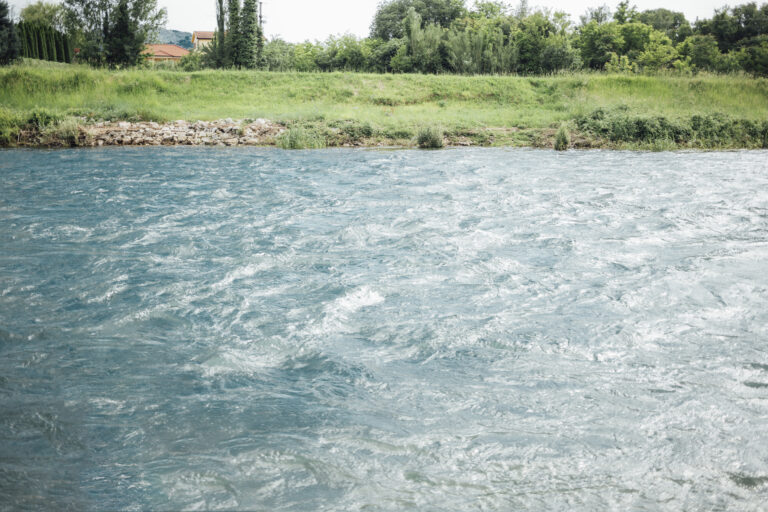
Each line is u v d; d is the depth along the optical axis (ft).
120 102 81.97
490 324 18.21
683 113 81.51
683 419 13.01
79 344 16.52
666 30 188.85
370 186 42.01
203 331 17.47
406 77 100.63
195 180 43.45
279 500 10.24
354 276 22.54
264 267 23.49
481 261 24.49
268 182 43.16
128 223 30.12
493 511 9.97
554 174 48.65
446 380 14.74
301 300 20.01
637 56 143.74
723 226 30.94
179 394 13.89
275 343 16.72
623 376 15.03
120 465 11.18
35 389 14.03
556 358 16.02
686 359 16.02
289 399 13.73
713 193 40.14
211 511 9.95
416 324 18.17
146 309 18.99
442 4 220.64
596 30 138.41
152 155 57.93
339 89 95.40
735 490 10.64
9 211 32.22
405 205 35.45
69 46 157.17
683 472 11.15
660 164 55.67
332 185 42.24
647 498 10.37
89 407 13.25
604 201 37.14
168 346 16.47
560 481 10.83
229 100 90.33
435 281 22.09
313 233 28.76
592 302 20.12
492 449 11.79
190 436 12.17
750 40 170.81
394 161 56.03
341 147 69.31
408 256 25.18
